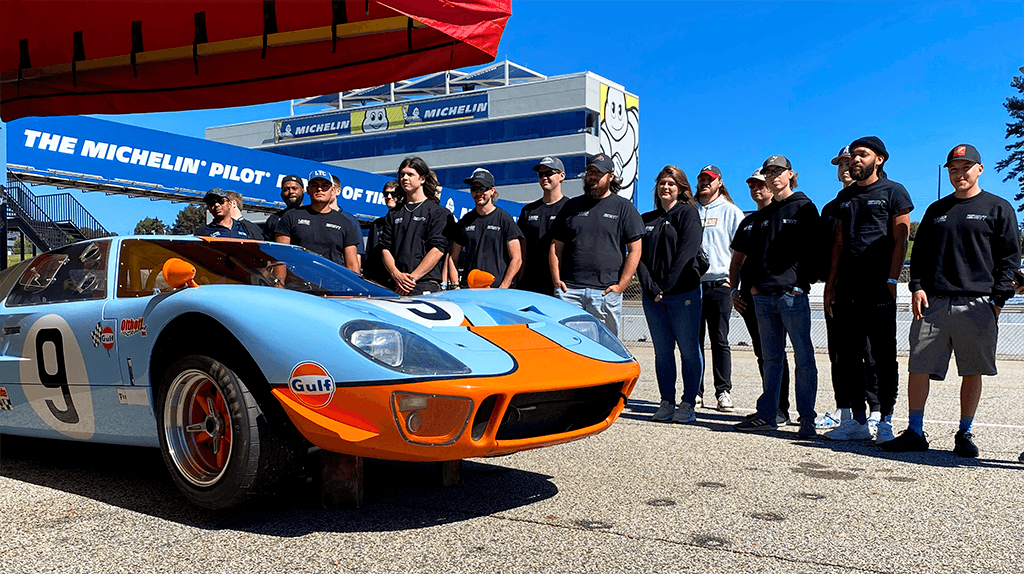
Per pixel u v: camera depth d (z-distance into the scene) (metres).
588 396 2.52
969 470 3.18
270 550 2.08
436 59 4.80
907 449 3.58
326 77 5.14
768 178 4.13
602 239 4.30
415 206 4.65
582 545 2.13
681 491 2.78
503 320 2.71
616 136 45.94
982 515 2.47
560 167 4.94
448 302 2.77
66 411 2.91
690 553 2.07
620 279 4.34
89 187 12.54
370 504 2.56
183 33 4.74
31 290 3.23
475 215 5.06
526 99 44.25
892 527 2.33
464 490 2.77
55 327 2.90
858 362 3.89
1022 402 5.39
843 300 3.92
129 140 12.80
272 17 4.57
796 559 2.03
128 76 5.16
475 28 4.31
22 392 3.09
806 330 4.01
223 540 2.17
